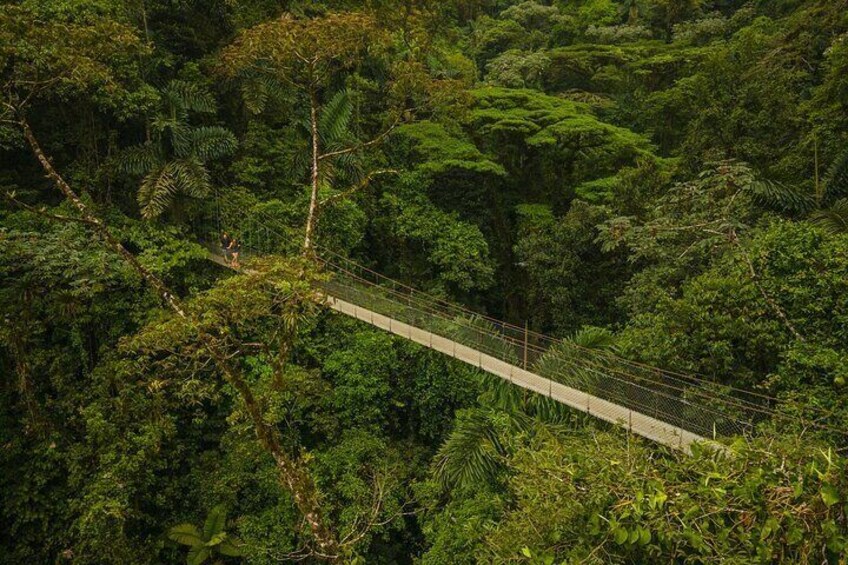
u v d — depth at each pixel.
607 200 17.64
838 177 11.33
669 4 32.91
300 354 14.39
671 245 12.45
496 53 32.28
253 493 12.59
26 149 14.66
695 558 4.77
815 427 6.80
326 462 12.52
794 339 8.34
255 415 6.17
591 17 33.72
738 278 9.23
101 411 11.59
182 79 16.72
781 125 13.66
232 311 5.99
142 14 15.92
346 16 7.59
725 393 8.45
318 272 6.41
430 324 13.20
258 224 15.93
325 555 6.27
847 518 4.31
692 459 5.45
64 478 11.80
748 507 4.78
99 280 12.20
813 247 8.75
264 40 7.50
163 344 6.10
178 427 12.94
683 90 22.33
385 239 19.22
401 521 12.35
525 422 9.95
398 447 14.20
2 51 7.26
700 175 12.12
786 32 17.47
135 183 15.56
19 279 11.66
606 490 5.46
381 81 21.97
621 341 10.54
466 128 21.61
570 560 5.33
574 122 19.47
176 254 13.83
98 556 10.84
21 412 11.73
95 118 15.05
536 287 17.81
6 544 11.45
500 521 8.63
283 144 18.75
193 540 11.60
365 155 19.70
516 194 21.73
